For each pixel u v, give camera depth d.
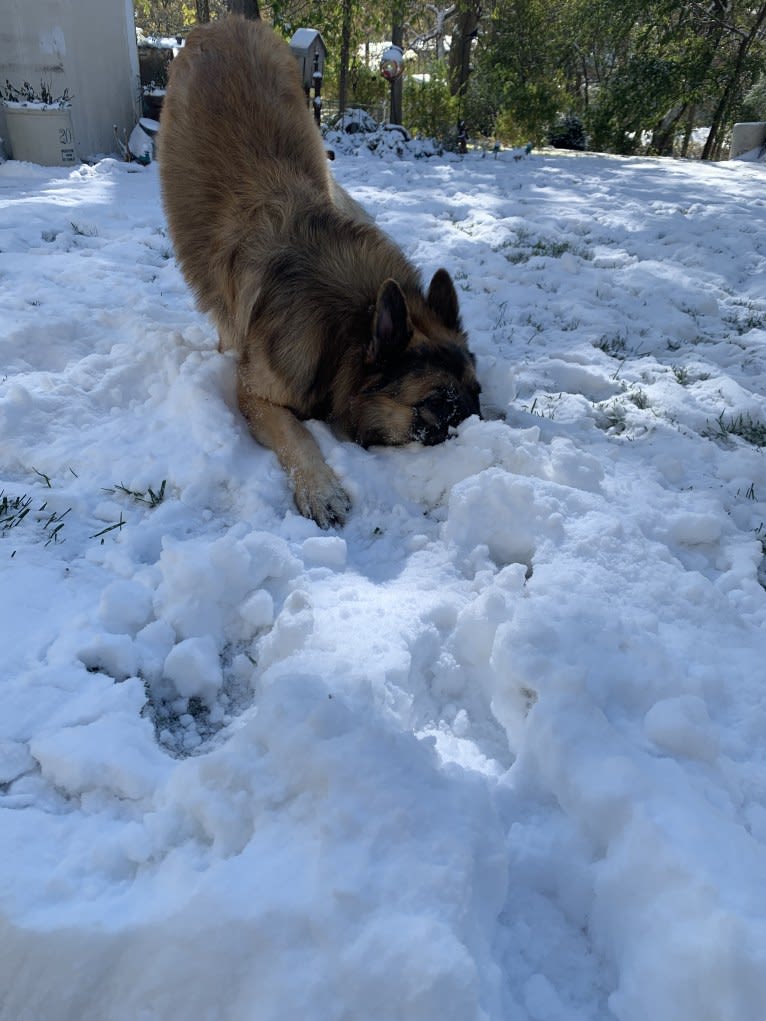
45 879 0.64
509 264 2.81
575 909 0.68
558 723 0.78
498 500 1.19
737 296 2.72
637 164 6.52
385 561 1.17
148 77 5.44
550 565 1.08
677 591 1.07
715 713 0.87
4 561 1.04
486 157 6.43
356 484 1.28
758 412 1.75
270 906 0.59
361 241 1.47
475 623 0.96
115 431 1.40
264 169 1.54
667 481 1.44
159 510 1.20
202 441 1.35
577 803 0.73
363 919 0.58
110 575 1.06
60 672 0.86
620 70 8.90
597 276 2.76
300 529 1.19
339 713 0.71
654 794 0.71
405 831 0.63
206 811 0.68
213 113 1.58
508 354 2.04
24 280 2.19
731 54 9.21
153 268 2.41
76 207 3.19
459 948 0.55
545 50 9.47
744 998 0.55
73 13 4.41
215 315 1.60
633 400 1.80
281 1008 0.55
